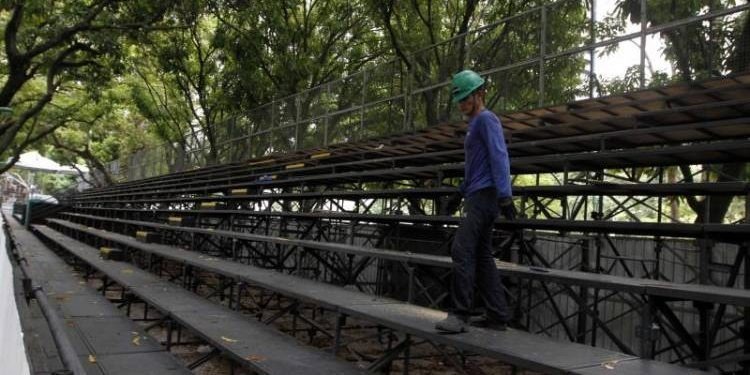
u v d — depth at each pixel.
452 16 17.55
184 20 18.83
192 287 9.94
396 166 11.38
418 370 6.17
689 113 6.76
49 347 5.40
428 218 7.16
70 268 12.40
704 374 3.10
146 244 11.29
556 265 9.79
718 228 4.61
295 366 4.39
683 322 7.80
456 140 9.47
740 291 3.46
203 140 23.53
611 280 4.08
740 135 7.22
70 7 17.59
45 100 20.61
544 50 9.30
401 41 17.45
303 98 16.91
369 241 11.32
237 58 19.36
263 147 18.66
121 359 5.09
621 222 5.37
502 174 3.90
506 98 10.65
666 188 5.46
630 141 7.77
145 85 26.73
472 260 4.05
